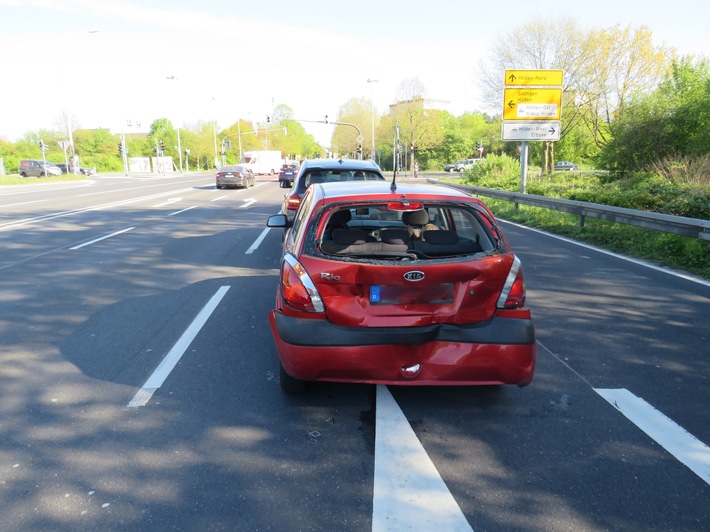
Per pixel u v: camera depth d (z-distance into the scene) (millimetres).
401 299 3545
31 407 3891
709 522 2662
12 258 9734
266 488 2924
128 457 3234
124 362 4742
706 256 8930
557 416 3762
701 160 17953
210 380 4348
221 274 8344
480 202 3803
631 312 6270
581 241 11805
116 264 9164
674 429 3580
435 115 67375
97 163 94875
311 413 3801
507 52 34531
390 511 2730
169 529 2594
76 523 2635
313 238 3625
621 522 2658
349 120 84625
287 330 3549
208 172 89000
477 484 2969
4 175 44969
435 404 3953
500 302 3629
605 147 24078
